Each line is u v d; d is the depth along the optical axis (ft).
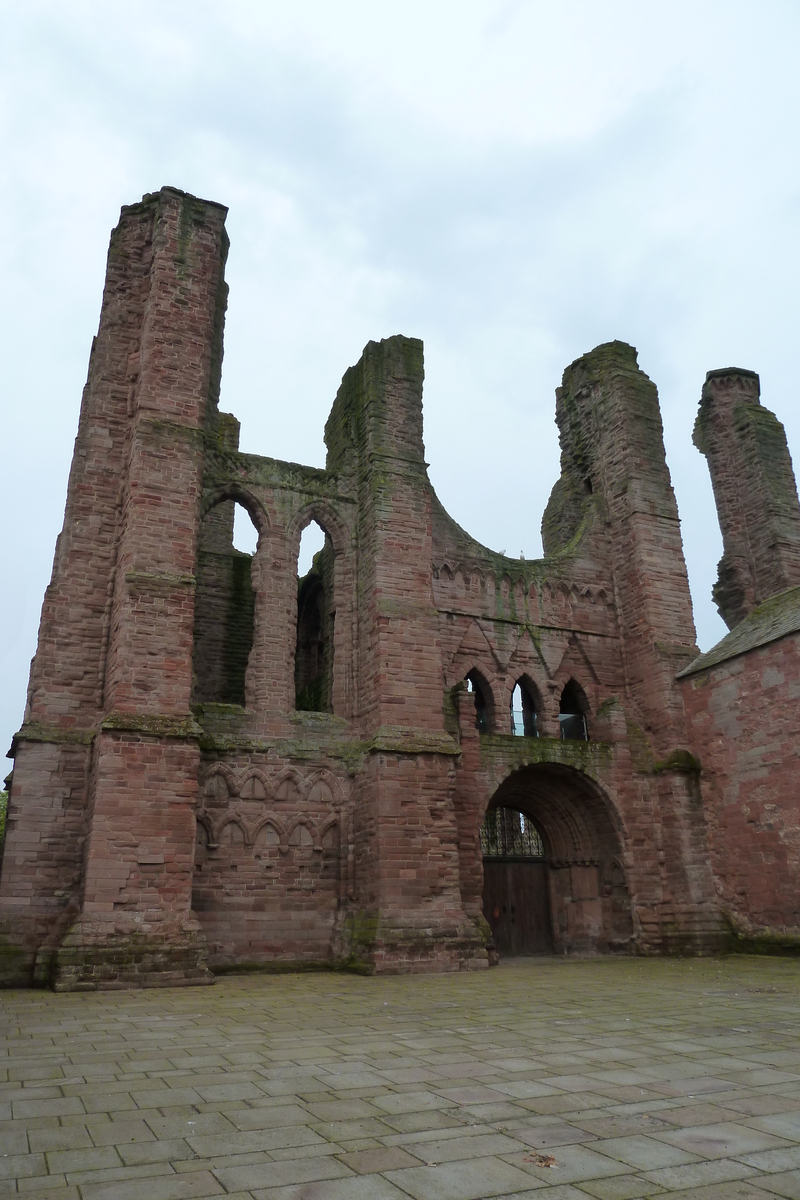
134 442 74.28
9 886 63.72
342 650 82.43
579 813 92.07
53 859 65.41
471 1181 17.69
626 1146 19.99
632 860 87.10
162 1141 20.54
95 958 57.77
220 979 63.72
